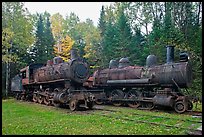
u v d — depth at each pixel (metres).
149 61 20.03
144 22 40.41
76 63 19.94
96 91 23.77
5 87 36.38
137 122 12.52
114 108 19.33
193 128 10.78
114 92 22.25
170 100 16.47
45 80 23.05
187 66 16.84
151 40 34.38
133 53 37.09
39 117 14.58
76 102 17.92
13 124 12.30
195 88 22.86
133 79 20.30
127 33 37.69
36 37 41.31
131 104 20.20
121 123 12.32
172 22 34.06
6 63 35.16
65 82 19.70
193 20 33.88
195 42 29.41
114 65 24.25
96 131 10.56
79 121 13.09
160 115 15.10
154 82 18.62
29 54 40.31
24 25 34.53
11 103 24.47
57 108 19.42
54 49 44.69
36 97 24.92
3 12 32.97
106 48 40.78
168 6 36.19
